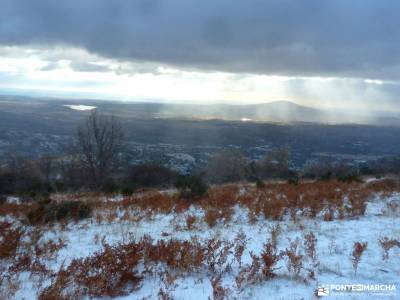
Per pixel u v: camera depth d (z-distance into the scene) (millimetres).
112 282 6137
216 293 5352
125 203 13602
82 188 23500
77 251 8188
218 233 8961
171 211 12289
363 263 6750
